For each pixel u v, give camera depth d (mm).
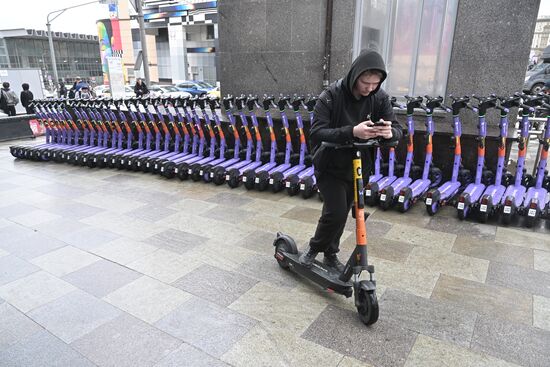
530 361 2021
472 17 4656
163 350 2148
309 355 2090
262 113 6098
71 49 55344
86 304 2588
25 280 2896
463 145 4609
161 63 34156
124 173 5957
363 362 2033
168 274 2945
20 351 2162
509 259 3055
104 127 6746
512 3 4418
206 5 29266
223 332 2285
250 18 6117
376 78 2061
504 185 4359
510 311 2428
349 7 5371
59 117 7184
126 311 2504
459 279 2789
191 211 4246
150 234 3670
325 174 2412
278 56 6070
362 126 1969
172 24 31109
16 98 9727
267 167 5027
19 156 7172
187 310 2502
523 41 4473
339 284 2455
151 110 6727
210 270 2994
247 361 2053
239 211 4219
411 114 4301
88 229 3814
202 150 5699
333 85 2291
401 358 2057
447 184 4188
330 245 2662
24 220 4082
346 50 5555
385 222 3807
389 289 2684
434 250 3223
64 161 6785
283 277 2881
